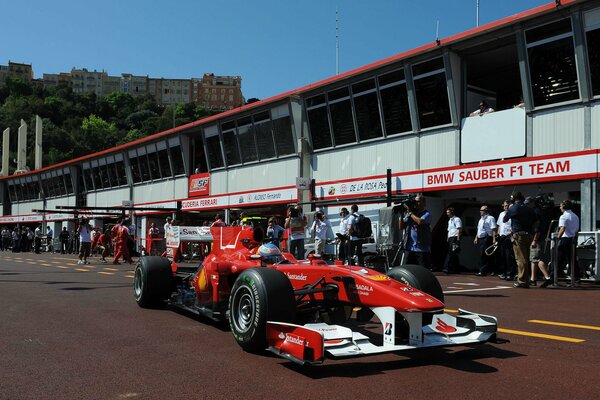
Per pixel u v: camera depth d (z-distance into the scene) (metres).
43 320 6.94
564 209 11.14
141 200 33.19
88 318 7.10
